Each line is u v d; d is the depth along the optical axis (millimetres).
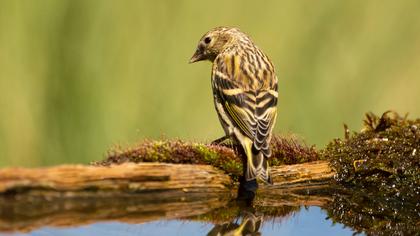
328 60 13359
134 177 8195
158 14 12844
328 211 8688
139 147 8789
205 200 8625
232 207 8625
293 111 13219
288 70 13273
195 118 12758
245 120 9602
